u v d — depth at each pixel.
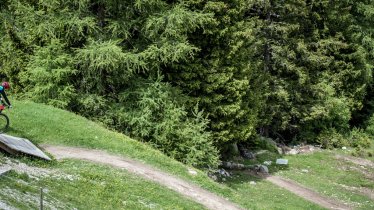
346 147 43.50
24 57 29.70
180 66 28.73
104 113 27.86
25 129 23.27
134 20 28.08
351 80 46.22
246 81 30.12
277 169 34.38
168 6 28.69
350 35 45.75
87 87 28.33
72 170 19.58
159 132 27.19
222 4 28.91
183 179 22.84
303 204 27.22
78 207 15.52
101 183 19.16
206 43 29.45
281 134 43.97
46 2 27.47
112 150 23.47
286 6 38.06
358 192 31.16
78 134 24.06
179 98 28.03
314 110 41.06
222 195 22.84
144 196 19.45
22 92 29.64
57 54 27.86
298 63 41.38
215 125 29.58
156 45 27.64
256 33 37.12
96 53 26.12
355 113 50.25
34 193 14.77
